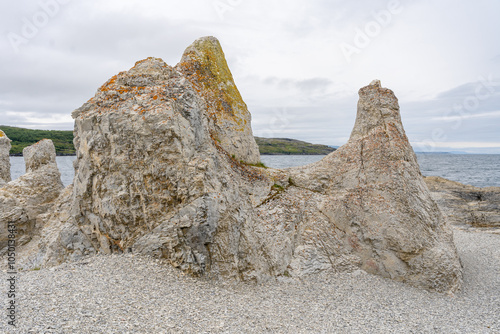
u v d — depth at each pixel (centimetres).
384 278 1753
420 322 1338
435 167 10912
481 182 6838
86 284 1179
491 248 2573
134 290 1200
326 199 1969
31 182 2447
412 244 1731
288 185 2081
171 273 1393
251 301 1335
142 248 1468
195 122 1599
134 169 1486
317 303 1419
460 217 3441
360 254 1822
